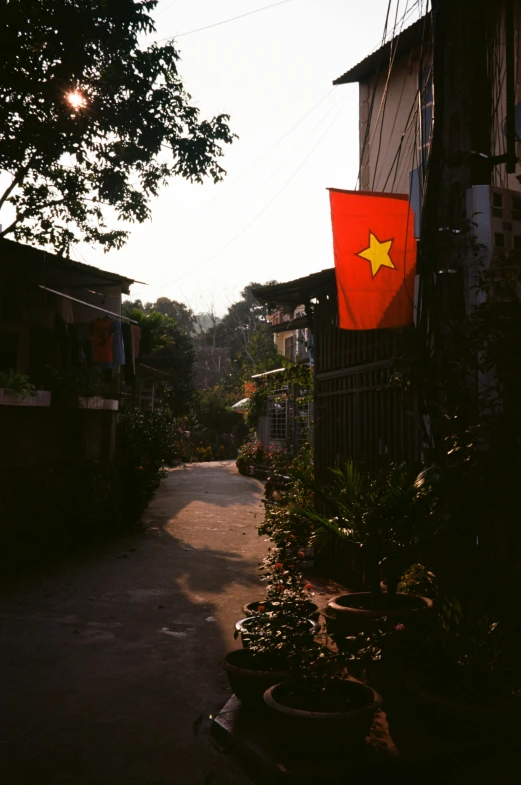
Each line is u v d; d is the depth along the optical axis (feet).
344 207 18.52
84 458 37.52
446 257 15.12
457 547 15.05
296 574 18.67
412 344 15.65
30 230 38.50
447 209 15.17
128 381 45.27
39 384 36.09
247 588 25.95
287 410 66.74
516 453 14.25
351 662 13.69
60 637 19.66
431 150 15.15
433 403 15.12
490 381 15.26
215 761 12.42
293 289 29.22
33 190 37.60
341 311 18.29
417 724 12.44
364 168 35.65
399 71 33.53
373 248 18.38
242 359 153.28
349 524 16.49
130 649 18.66
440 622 13.74
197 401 116.78
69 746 12.92
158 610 22.72
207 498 54.54
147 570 29.12
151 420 47.29
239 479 71.20
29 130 33.30
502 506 14.53
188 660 17.83
